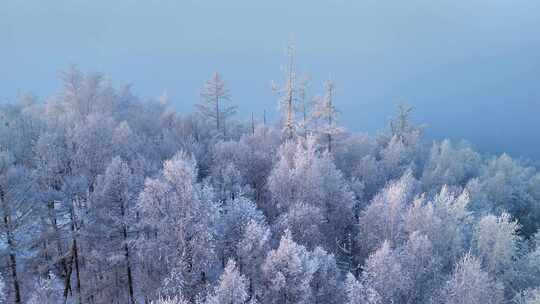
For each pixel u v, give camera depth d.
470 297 22.64
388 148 53.84
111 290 26.44
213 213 21.88
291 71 44.75
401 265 24.36
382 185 44.97
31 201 22.95
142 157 31.50
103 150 29.98
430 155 62.78
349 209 33.59
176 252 20.98
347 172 47.09
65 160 27.47
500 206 49.34
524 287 26.75
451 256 28.42
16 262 22.47
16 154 27.66
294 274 20.84
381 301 22.09
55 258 24.70
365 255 30.27
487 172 57.62
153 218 21.42
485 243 28.02
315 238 27.59
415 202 29.17
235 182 34.06
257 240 22.72
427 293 24.84
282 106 45.31
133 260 23.62
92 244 24.72
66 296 25.45
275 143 47.38
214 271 22.78
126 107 53.91
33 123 32.91
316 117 45.88
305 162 33.12
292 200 31.88
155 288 22.41
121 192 23.42
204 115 53.78
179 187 21.56
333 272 23.95
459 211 31.50
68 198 25.23
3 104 44.97
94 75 50.34
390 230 29.36
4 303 19.89
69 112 43.16
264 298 21.09
